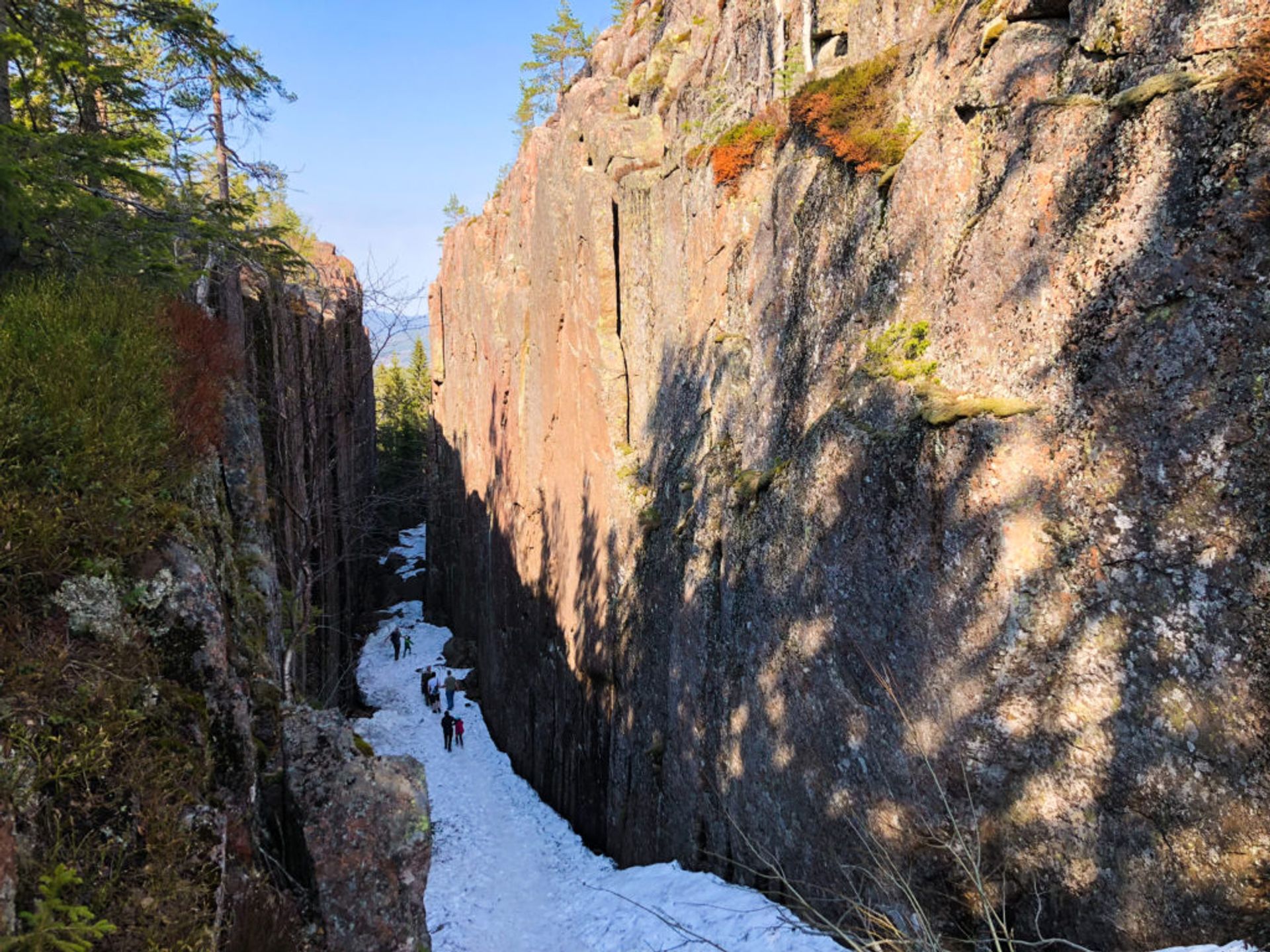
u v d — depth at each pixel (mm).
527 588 24188
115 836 4441
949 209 7539
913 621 7105
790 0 12797
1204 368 5160
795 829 8930
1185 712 5109
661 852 13586
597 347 18234
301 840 6848
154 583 5820
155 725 5164
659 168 16609
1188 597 5172
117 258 10258
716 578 11898
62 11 9336
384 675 31000
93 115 10305
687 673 12617
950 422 6801
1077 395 5961
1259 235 4898
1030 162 6539
